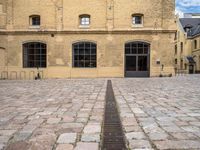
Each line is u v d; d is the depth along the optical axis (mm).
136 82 19562
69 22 28656
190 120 5648
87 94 11328
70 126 5172
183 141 4094
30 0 28953
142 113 6555
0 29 28859
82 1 28656
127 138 4285
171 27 28203
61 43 28578
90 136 4414
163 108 7324
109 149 3766
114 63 28375
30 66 28891
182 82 19297
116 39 28344
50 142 4094
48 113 6668
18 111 7031
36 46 28828
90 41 28453
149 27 28391
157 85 16391
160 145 3895
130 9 28453
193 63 53000
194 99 9320
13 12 28984
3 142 4145
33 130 4879
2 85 17766
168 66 28281
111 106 7789
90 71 28438
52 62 28609
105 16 28562
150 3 28438
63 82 20562
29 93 12039
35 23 29172
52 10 28734
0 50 28969
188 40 54281
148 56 28359
